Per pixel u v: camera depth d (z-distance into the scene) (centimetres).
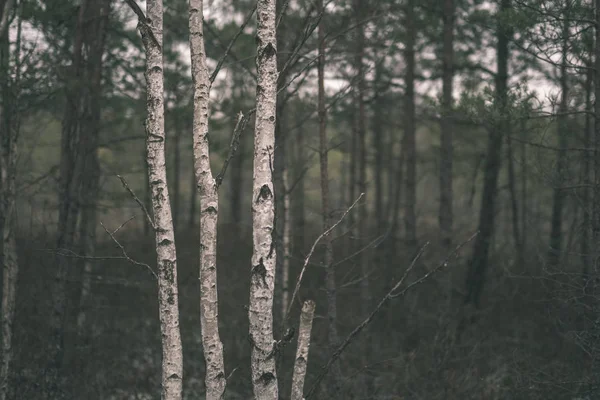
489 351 1001
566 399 778
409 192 1353
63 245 927
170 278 449
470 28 1242
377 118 1695
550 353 928
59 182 974
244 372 950
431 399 830
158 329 1155
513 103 744
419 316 1101
